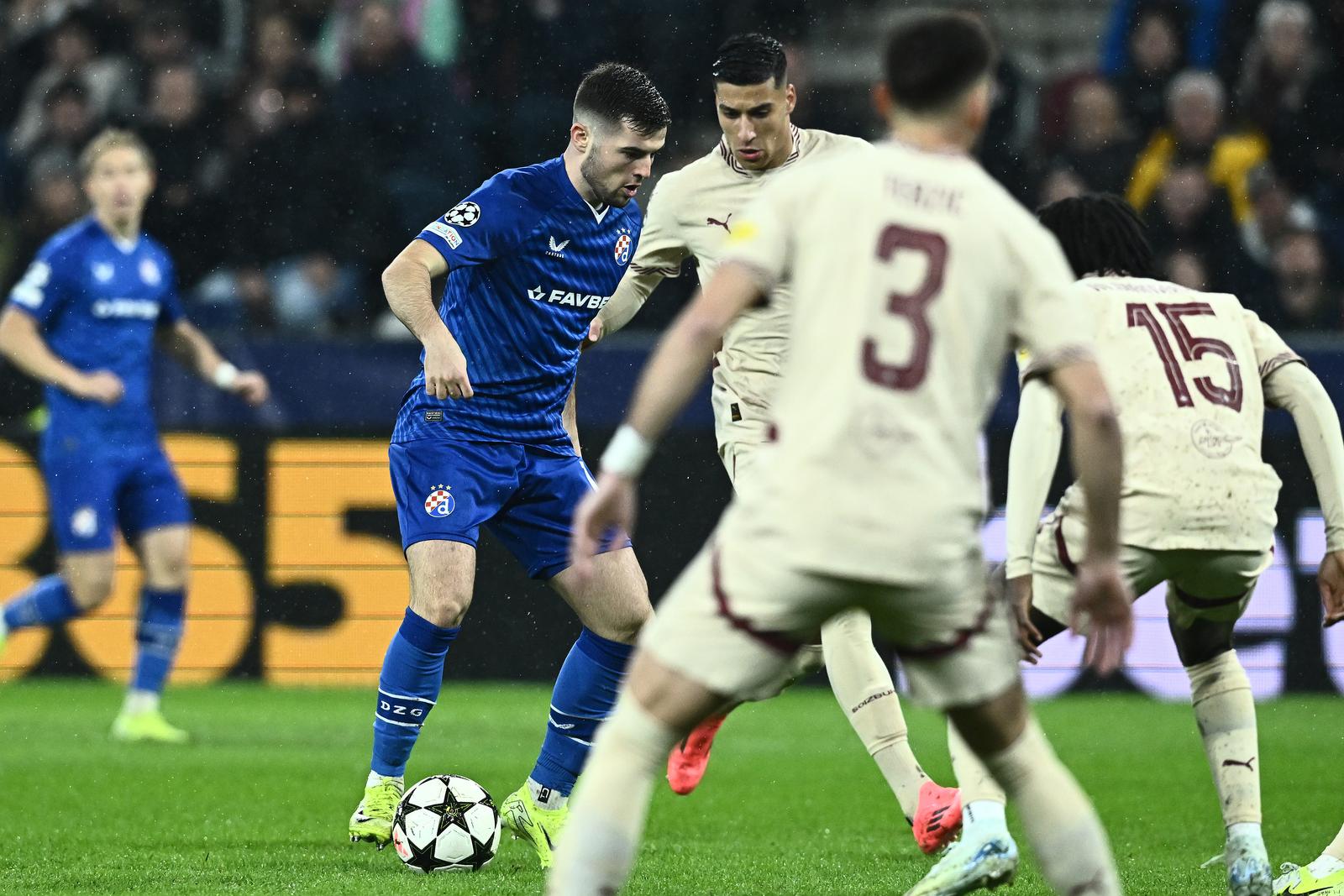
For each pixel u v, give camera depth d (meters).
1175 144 42.78
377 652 36.06
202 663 36.19
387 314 43.28
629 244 18.95
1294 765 26.62
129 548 36.56
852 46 46.25
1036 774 10.85
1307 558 34.84
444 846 16.62
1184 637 15.20
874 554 9.82
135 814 21.17
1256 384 14.33
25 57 45.06
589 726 17.48
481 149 43.91
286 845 18.67
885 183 10.19
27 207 44.09
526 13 44.28
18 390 37.72
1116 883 11.04
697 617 10.21
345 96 43.50
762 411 19.00
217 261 43.31
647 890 15.95
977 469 10.21
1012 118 43.22
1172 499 13.76
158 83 43.81
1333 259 42.75
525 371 18.36
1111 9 47.94
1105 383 10.10
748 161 18.91
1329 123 44.47
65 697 34.59
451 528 17.92
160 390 35.88
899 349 9.94
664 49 44.84
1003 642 10.59
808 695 37.78
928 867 17.58
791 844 19.30
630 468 10.16
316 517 36.06
